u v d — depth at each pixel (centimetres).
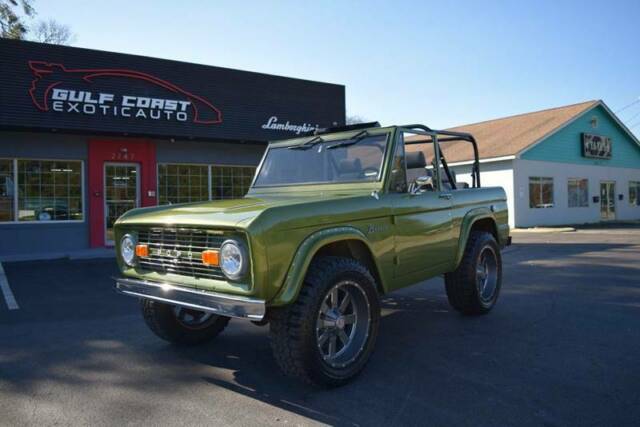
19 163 1243
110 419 336
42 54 1198
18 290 791
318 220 378
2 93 1154
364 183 468
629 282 829
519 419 331
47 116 1200
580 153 2684
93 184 1317
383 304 673
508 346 483
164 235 404
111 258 1180
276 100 1530
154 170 1398
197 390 386
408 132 502
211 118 1418
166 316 470
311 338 358
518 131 2617
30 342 512
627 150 3008
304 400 365
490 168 2436
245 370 429
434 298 712
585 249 1365
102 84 1267
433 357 453
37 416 341
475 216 582
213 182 1502
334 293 385
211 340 513
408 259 473
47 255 1186
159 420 334
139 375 418
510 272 952
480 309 591
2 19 2284
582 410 343
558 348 476
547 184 2503
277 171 538
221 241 362
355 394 373
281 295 349
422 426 322
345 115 1666
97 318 611
